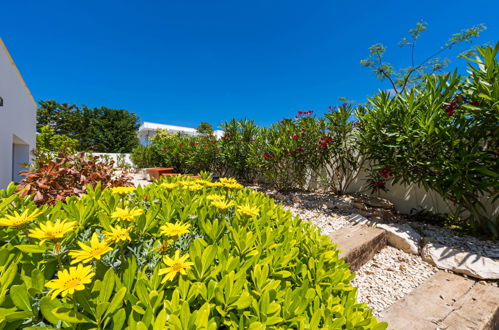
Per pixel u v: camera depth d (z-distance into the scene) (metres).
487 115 2.27
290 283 0.78
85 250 0.57
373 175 3.79
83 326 0.50
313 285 0.83
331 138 4.14
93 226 0.95
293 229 1.17
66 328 0.47
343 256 2.00
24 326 0.51
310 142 4.41
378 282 2.02
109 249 0.58
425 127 2.51
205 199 1.33
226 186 1.59
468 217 2.77
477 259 2.08
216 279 0.67
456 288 1.83
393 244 2.63
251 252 0.78
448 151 2.59
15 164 6.08
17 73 4.93
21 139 5.50
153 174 7.36
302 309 0.64
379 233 2.59
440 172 2.68
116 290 0.55
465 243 2.44
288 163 4.83
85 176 2.40
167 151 8.81
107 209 1.00
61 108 23.58
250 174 6.16
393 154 3.06
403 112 2.86
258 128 5.82
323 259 0.94
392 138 2.96
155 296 0.54
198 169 7.73
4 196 1.13
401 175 2.99
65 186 2.15
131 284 0.59
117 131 24.58
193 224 1.05
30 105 6.23
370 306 1.71
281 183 4.92
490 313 1.54
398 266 2.26
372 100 3.27
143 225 0.85
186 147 7.93
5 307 0.50
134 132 25.50
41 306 0.45
